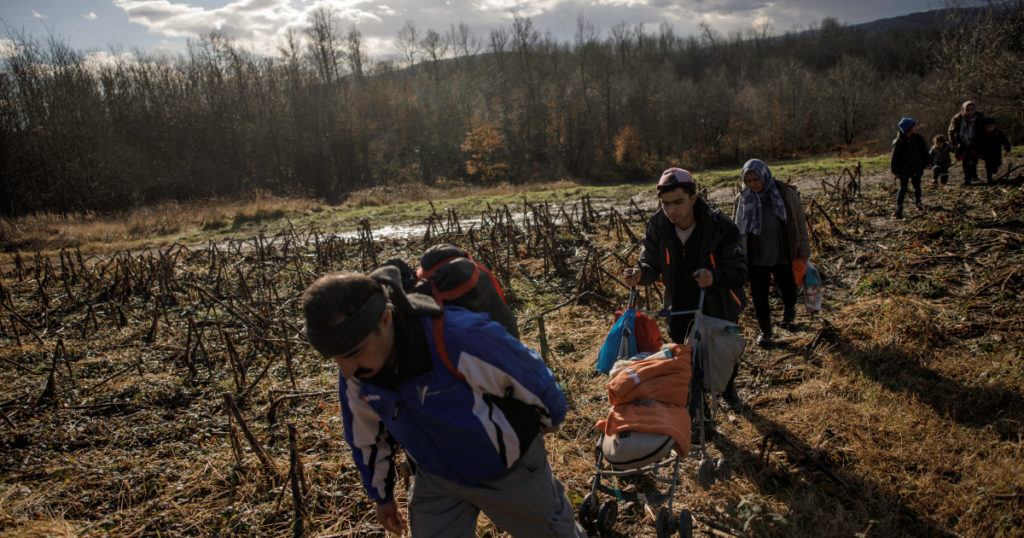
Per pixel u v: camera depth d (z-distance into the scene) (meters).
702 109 60.03
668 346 3.16
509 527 2.17
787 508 3.27
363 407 1.98
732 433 4.08
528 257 9.45
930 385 4.33
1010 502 3.09
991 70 21.31
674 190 3.43
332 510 3.53
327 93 50.41
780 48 106.62
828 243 8.21
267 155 44.34
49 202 31.30
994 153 10.70
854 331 5.35
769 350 5.34
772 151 60.25
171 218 19.39
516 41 73.25
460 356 1.75
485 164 50.38
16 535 3.28
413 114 55.38
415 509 2.16
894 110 40.09
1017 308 5.37
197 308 8.13
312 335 1.57
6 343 6.98
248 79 47.41
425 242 11.17
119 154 35.31
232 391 5.34
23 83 34.22
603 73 63.53
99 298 8.86
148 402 5.18
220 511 3.60
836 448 3.74
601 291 7.28
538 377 1.87
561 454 3.96
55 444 4.51
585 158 55.56
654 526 3.23
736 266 3.54
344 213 18.45
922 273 6.62
